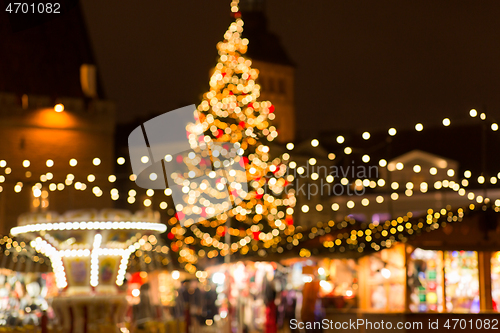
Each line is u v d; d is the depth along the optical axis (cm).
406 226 1481
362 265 1555
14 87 3553
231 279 2042
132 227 1284
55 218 1259
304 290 1597
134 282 2019
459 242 1461
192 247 2431
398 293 1493
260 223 2334
